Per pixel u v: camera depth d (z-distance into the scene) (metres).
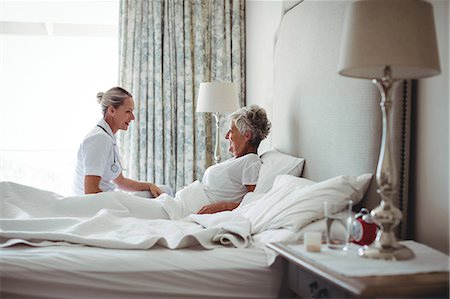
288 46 3.74
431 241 2.26
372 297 1.57
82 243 2.49
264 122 3.74
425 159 2.30
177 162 5.73
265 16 5.15
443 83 2.19
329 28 3.00
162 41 5.77
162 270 2.21
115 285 2.20
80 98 6.49
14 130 6.47
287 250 2.06
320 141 3.09
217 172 3.69
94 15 6.19
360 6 1.89
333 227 2.07
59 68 6.45
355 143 2.64
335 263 1.84
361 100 2.59
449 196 2.14
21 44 6.40
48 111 6.48
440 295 1.66
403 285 1.60
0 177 6.50
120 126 3.91
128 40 5.65
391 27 1.84
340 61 1.96
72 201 3.13
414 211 2.38
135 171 5.63
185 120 5.75
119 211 3.10
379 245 1.93
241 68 5.90
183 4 5.78
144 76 5.66
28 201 3.07
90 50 6.46
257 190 3.40
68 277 2.19
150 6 5.68
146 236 2.52
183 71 5.75
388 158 1.92
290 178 2.98
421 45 1.83
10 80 6.42
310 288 1.95
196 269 2.23
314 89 3.20
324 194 2.47
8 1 6.04
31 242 2.53
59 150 6.52
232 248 2.42
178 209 3.39
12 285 2.17
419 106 2.35
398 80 1.96
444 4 2.19
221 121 5.82
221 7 5.83
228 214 2.83
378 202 2.46
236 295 2.23
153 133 5.73
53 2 6.09
